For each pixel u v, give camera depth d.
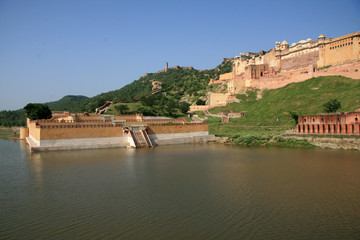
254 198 28.91
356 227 22.16
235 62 171.88
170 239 20.67
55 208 26.69
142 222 23.44
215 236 21.00
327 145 62.25
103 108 149.38
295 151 58.53
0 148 71.38
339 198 28.52
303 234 21.16
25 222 23.59
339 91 95.69
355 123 61.44
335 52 115.81
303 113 89.06
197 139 81.56
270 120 94.56
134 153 59.53
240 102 130.12
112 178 37.59
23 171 42.00
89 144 66.94
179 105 144.50
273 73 136.75
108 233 21.59
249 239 20.52
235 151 61.06
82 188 33.03
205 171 41.34
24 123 187.38
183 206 26.88
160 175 39.12
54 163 48.09
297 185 33.25
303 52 129.50
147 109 129.62
